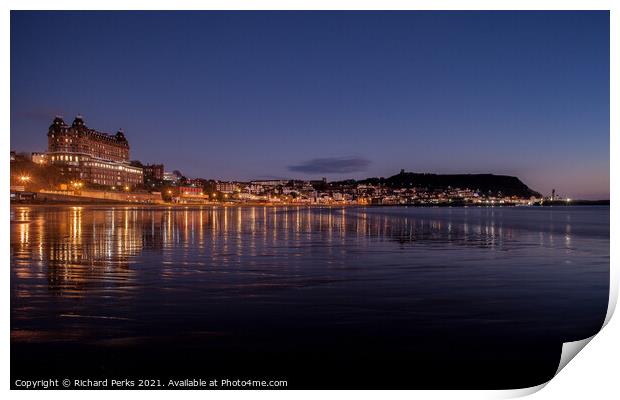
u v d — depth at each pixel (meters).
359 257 21.61
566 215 109.75
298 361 8.15
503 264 19.50
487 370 7.95
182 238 31.59
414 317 10.66
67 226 42.78
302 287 14.05
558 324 10.22
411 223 59.88
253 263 19.25
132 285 14.16
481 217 92.12
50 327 9.67
